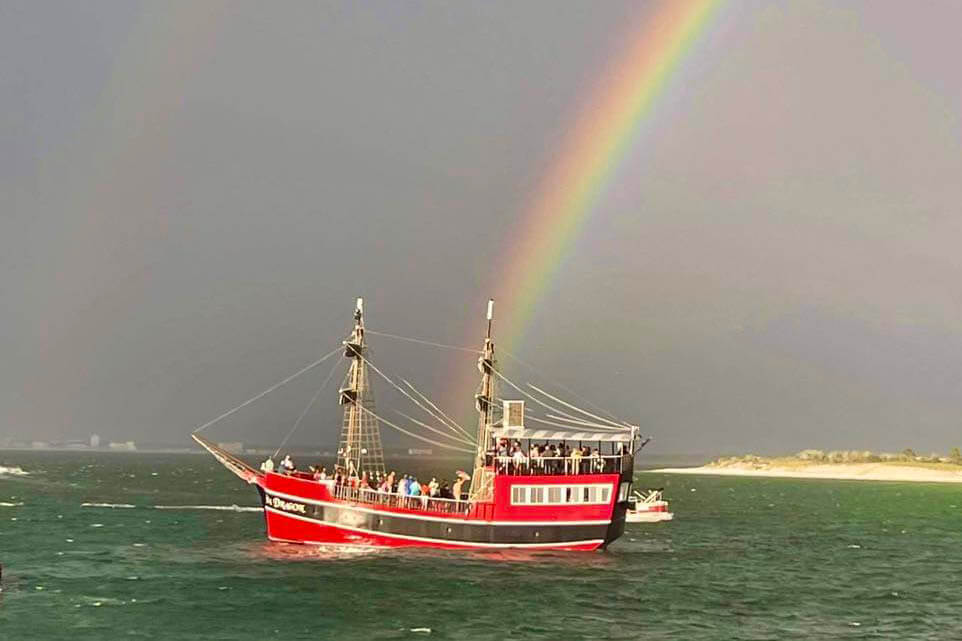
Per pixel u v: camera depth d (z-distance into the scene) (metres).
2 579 84.12
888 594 87.81
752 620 74.38
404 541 97.56
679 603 79.88
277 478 100.44
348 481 101.69
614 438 98.88
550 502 97.38
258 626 67.75
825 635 69.88
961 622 75.56
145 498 187.62
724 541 129.62
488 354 106.62
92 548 104.56
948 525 163.25
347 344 110.50
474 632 67.38
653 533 139.12
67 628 66.19
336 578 85.06
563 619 72.12
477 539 96.75
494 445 102.12
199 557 96.94
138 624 67.62
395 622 69.75
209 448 104.38
